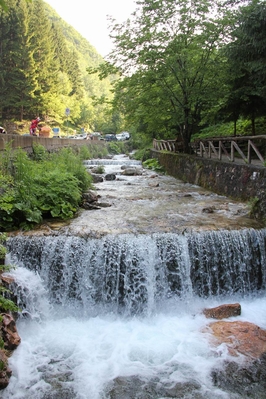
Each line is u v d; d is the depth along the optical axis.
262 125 18.09
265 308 6.49
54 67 52.78
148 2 13.76
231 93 14.15
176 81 15.44
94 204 10.12
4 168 8.55
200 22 13.82
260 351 5.04
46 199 8.52
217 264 6.88
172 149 20.39
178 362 4.94
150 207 9.95
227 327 5.59
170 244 6.68
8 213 7.18
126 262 6.44
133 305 6.39
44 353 5.17
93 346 5.37
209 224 7.73
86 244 6.59
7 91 44.69
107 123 61.72
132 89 15.38
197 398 4.28
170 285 6.62
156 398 4.29
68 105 55.81
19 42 44.88
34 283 6.24
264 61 11.37
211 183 12.91
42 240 6.64
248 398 4.28
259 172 9.32
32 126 18.70
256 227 7.43
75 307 6.43
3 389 4.38
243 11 11.30
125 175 18.52
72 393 4.39
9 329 5.18
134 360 5.02
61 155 13.57
